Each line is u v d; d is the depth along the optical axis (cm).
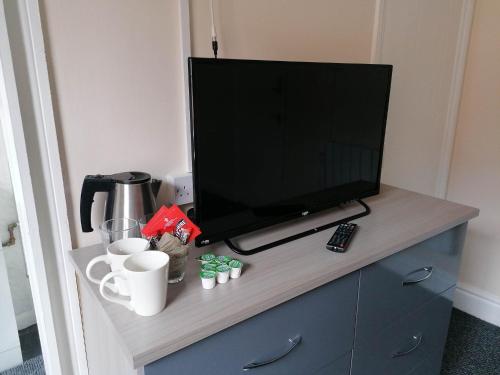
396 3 168
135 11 104
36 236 102
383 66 135
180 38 113
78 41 98
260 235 116
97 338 102
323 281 93
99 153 108
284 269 95
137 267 79
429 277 130
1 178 168
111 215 103
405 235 116
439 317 143
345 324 105
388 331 121
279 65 105
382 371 125
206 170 97
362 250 106
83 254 103
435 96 202
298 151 117
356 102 130
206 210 100
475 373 177
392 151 193
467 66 206
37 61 93
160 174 120
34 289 109
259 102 104
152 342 70
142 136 114
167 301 81
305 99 114
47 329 111
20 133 95
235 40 125
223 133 98
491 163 204
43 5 92
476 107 206
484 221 211
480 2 196
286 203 119
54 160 100
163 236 89
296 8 137
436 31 190
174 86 116
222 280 89
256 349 86
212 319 76
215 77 93
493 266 211
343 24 153
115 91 106
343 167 133
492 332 207
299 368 97
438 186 223
